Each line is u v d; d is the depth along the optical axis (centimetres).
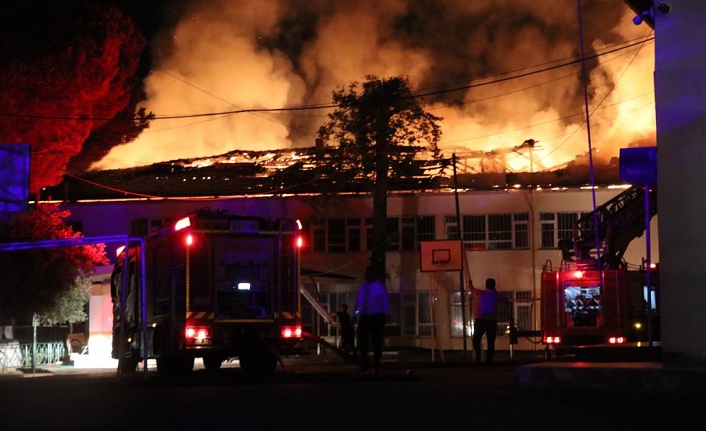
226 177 4616
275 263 2095
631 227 3331
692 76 1089
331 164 3988
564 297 2945
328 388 1214
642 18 1161
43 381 1612
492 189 4234
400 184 4138
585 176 4322
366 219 4306
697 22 1096
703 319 1053
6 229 3098
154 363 3325
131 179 4694
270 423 853
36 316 2931
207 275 2041
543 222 4200
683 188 1075
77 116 3972
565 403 967
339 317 3033
